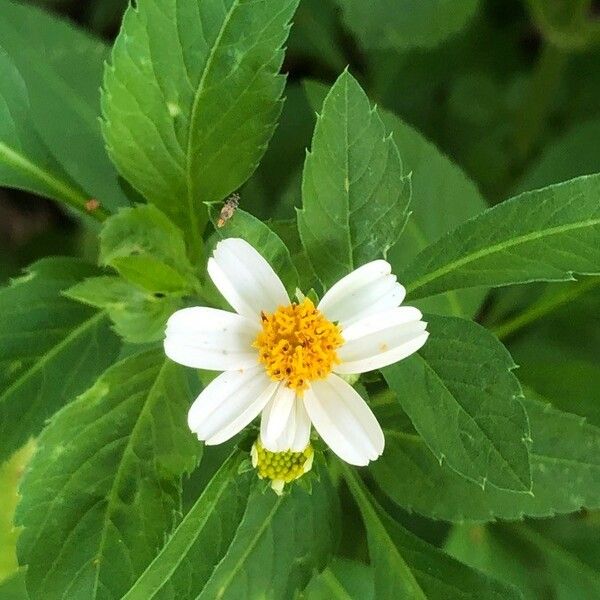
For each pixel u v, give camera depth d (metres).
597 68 0.23
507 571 0.16
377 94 0.23
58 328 0.13
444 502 0.13
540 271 0.11
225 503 0.11
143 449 0.12
